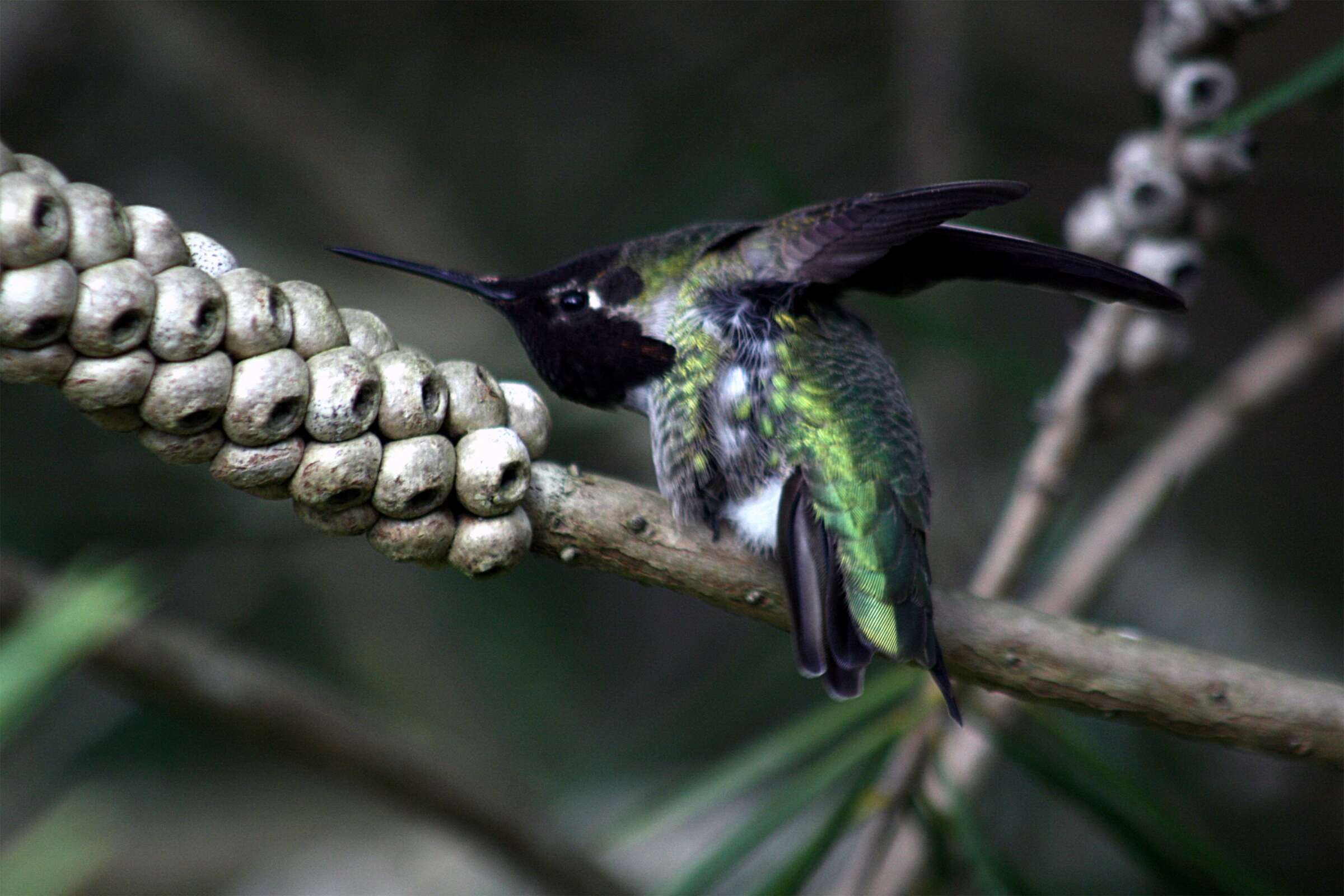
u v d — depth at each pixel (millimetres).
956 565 7430
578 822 7461
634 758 7250
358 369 3246
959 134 7727
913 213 4449
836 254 4598
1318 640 7742
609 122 8820
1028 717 5145
